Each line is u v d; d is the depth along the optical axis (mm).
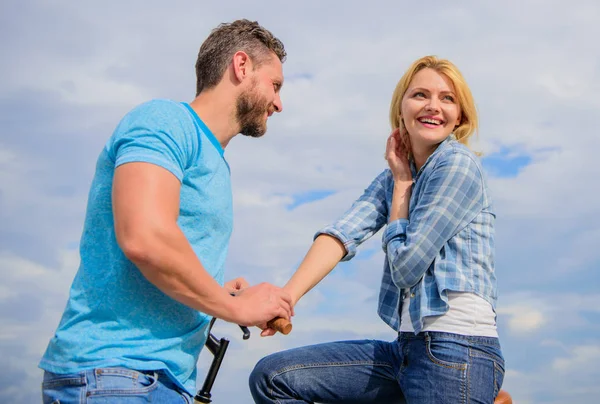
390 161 2637
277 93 2188
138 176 1688
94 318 1762
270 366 2482
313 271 2643
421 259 2324
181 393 1843
